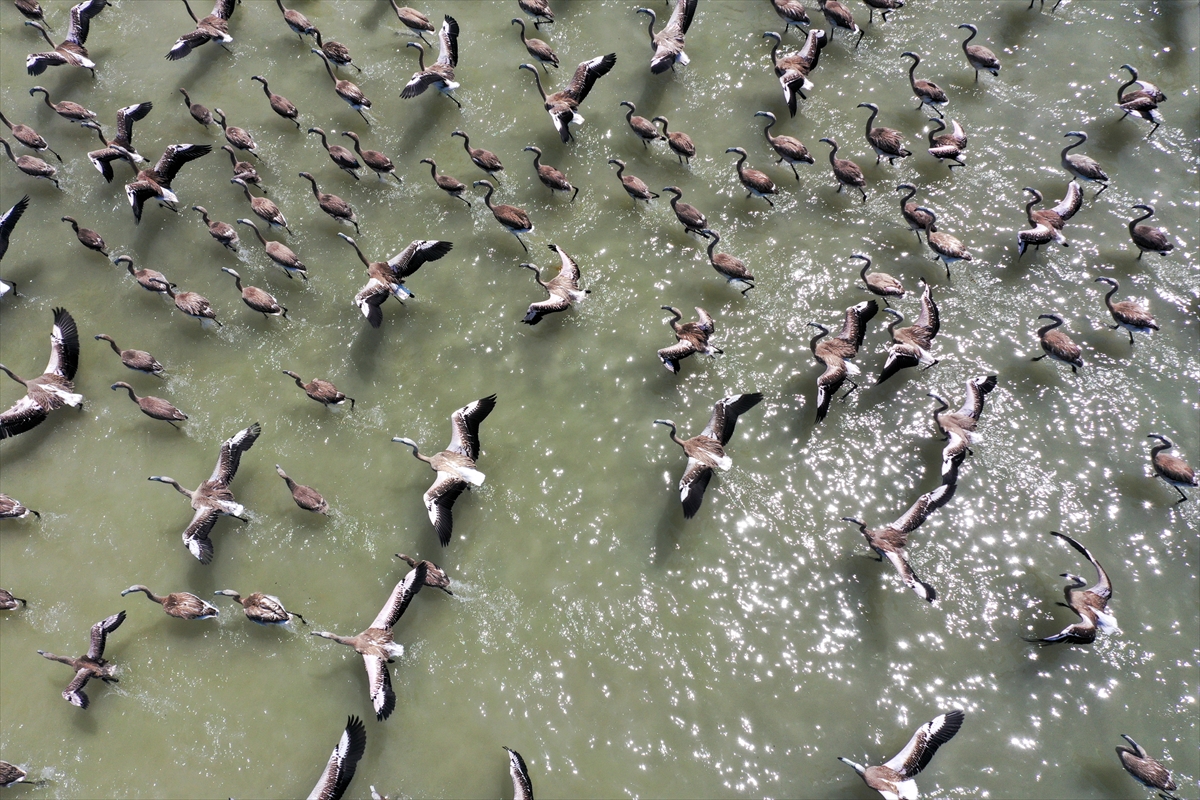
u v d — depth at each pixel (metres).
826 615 19.31
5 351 25.22
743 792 17.78
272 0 30.56
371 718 19.39
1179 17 25.77
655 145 26.33
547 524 21.14
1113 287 21.08
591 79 25.81
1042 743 17.53
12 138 28.55
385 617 19.53
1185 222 22.97
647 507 21.08
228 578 21.44
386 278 23.50
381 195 26.41
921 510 19.19
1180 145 24.05
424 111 27.83
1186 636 18.25
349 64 28.83
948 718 17.11
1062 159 23.39
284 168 27.20
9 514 22.06
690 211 23.47
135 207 25.52
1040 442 20.62
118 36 30.45
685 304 23.58
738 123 26.41
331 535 21.66
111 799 19.22
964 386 21.44
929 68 26.39
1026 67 25.88
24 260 26.47
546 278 24.45
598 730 18.70
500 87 28.00
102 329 25.20
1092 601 18.02
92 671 20.03
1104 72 25.38
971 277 22.97
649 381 22.62
